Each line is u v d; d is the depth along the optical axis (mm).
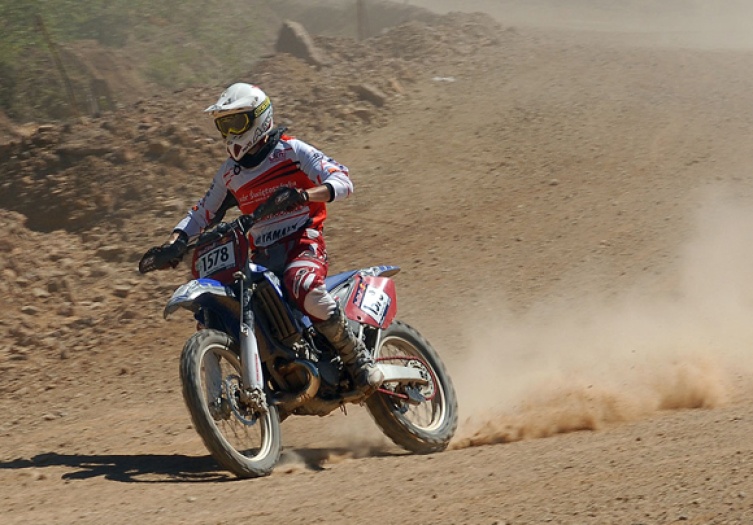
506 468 12156
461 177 31438
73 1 53812
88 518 10945
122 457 15164
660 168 31656
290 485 12195
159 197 29359
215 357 13117
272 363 13586
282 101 36750
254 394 12938
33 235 28016
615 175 31203
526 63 44125
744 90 40781
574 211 28625
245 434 14086
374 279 15328
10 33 46312
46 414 18781
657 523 9102
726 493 9656
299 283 13609
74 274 26047
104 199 29234
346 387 14211
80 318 23828
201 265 13422
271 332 13625
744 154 32688
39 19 42781
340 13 73812
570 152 33250
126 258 26781
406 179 31328
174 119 33156
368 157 32969
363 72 40625
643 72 43500
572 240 26781
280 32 44719
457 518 9938
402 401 14938
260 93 13836
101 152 30984
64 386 20375
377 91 37719
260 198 14094
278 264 13984
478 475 11875
